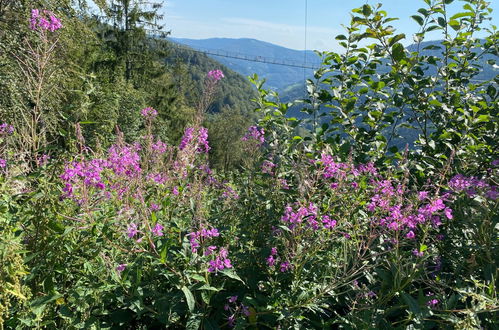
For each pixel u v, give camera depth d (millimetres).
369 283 2820
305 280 2705
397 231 2402
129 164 3008
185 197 3164
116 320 2439
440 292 2354
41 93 2838
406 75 4004
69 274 2516
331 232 2598
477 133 3795
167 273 2363
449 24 3969
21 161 2684
